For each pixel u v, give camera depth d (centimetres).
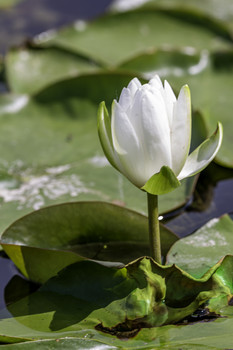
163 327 97
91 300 100
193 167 96
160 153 94
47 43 165
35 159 117
